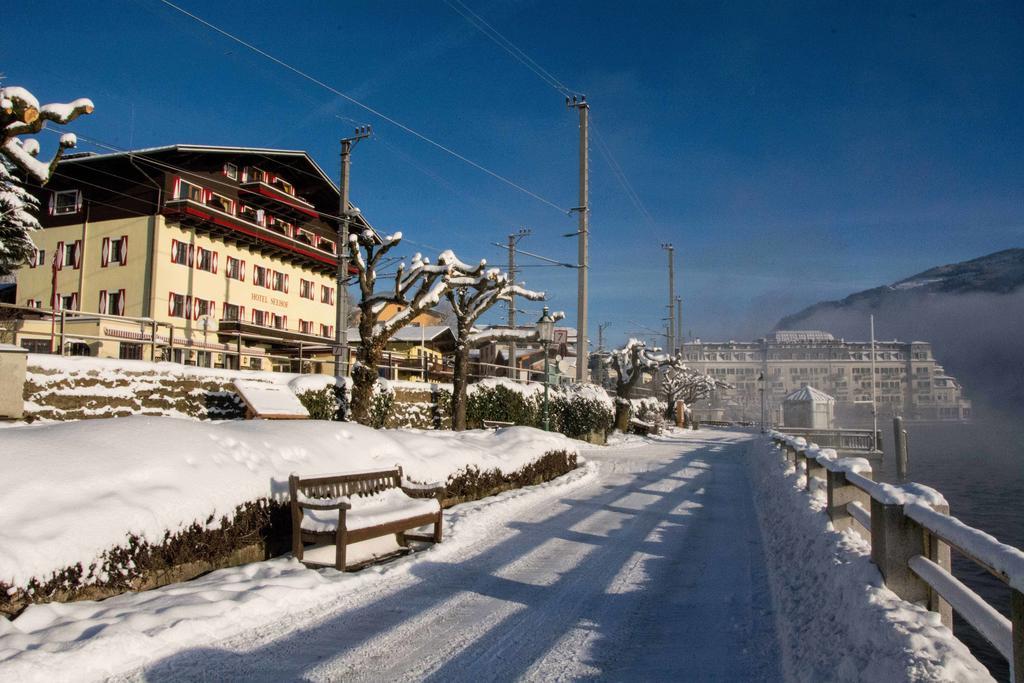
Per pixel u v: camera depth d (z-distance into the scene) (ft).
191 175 106.42
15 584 15.17
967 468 153.17
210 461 22.30
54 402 38.47
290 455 26.18
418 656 15.69
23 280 108.78
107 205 105.19
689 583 23.16
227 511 21.61
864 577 15.11
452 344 139.33
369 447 30.78
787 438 55.77
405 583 22.13
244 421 29.22
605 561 26.09
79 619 15.48
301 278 132.46
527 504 39.52
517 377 122.83
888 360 403.75
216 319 109.70
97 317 45.19
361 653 15.76
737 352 411.34
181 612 16.46
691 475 60.59
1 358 34.37
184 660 14.57
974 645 35.50
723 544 29.99
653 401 179.11
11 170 67.92
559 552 27.48
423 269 55.72
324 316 139.23
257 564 21.99
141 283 100.63
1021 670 8.27
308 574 21.20
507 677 14.61
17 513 16.34
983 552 9.43
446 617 18.69
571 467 59.16
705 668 15.24
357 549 24.99
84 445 19.67
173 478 20.51
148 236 101.14
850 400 400.26
